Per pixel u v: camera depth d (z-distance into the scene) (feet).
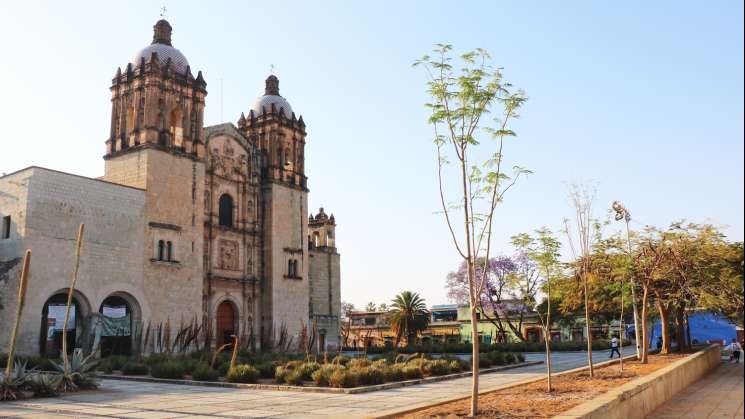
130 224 176.65
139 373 126.00
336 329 270.26
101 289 166.20
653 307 173.99
